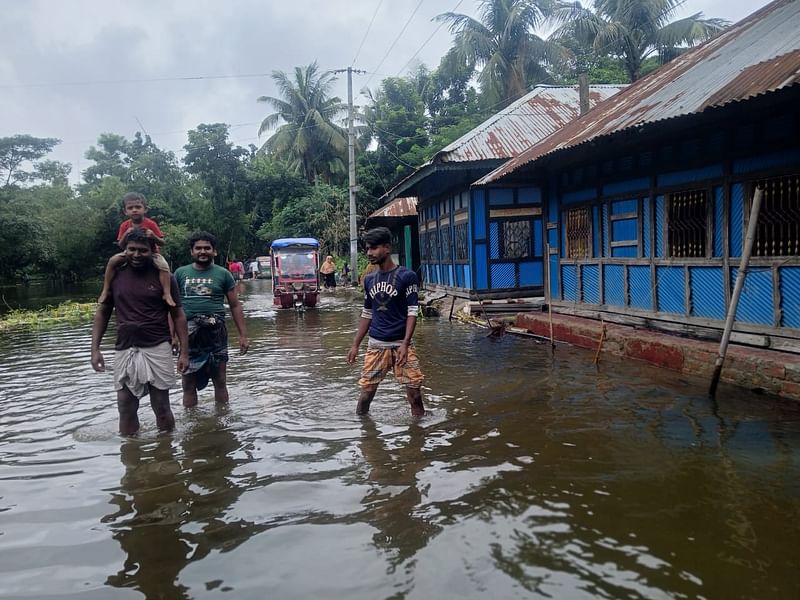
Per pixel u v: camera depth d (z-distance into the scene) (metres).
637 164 8.45
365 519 3.39
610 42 22.67
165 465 4.40
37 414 6.04
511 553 2.96
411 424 5.23
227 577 2.85
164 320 5.25
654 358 7.27
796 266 5.98
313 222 35.28
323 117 39.59
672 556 2.88
